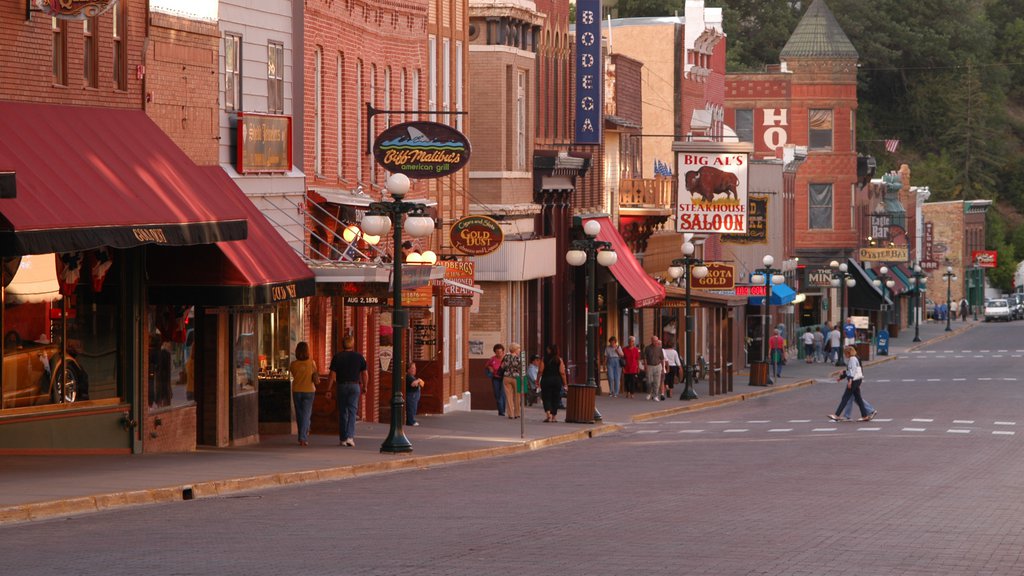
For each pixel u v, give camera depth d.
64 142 41.56
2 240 36.56
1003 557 27.86
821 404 89.44
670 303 102.19
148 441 46.78
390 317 68.12
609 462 50.75
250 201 50.72
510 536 30.30
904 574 25.59
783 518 33.59
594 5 93.94
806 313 174.50
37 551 27.88
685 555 27.56
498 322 81.62
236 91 53.69
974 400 86.88
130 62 46.78
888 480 43.31
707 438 63.94
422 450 52.41
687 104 124.81
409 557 27.23
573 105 97.81
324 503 36.97
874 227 198.00
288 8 57.53
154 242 41.69
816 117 171.50
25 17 41.59
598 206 101.75
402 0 70.00
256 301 46.75
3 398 41.97
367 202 61.59
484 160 81.19
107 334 45.72
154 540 29.56
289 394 56.91
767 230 139.12
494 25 82.12
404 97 70.94
